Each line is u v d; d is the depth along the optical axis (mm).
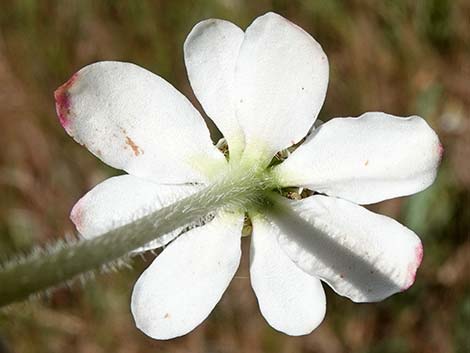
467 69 167
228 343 165
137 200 93
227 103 93
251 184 91
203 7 170
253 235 93
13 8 180
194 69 92
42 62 179
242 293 164
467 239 161
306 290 93
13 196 180
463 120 165
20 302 73
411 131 90
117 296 167
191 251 93
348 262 91
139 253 92
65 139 178
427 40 167
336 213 92
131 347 168
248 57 91
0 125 189
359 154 91
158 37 173
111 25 175
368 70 168
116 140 92
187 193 93
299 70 91
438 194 160
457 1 167
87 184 176
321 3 168
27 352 166
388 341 162
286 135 92
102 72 90
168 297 92
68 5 177
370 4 168
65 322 169
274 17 89
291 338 164
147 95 92
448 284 161
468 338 160
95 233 84
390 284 90
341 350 163
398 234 91
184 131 93
